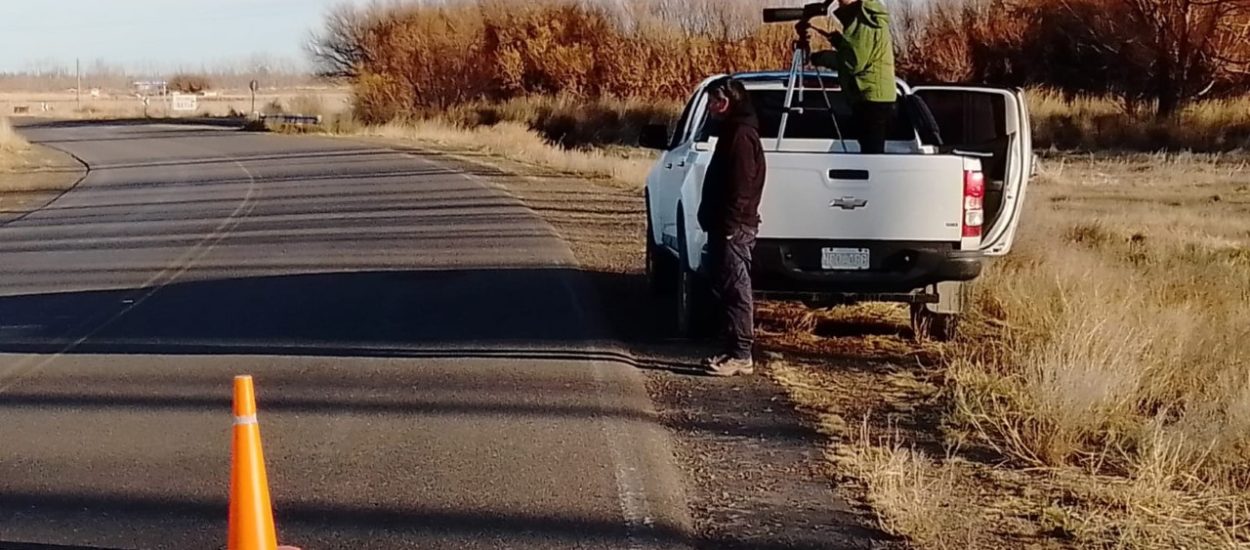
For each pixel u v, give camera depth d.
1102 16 40.94
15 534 5.62
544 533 5.57
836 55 9.69
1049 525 5.66
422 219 19.33
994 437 7.04
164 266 14.63
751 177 8.31
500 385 8.27
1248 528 5.64
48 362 9.25
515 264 14.00
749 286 8.49
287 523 5.70
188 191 27.16
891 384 8.30
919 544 5.43
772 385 8.27
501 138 41.56
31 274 14.28
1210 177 26.64
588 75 52.88
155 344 9.86
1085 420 6.86
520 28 54.69
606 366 8.77
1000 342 9.02
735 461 6.62
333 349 9.51
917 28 45.88
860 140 9.73
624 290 12.20
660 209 11.08
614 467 6.50
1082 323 8.45
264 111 68.75
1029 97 39.78
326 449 6.86
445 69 56.53
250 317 10.99
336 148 42.09
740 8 51.19
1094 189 24.02
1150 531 5.54
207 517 5.84
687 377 8.50
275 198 24.30
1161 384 7.73
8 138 44.97
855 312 10.74
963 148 10.23
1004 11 44.12
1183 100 39.06
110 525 5.74
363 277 13.27
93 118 81.88
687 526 5.65
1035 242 12.28
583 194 23.59
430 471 6.46
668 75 51.38
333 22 61.06
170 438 7.15
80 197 26.80
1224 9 38.25
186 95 91.12
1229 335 8.85
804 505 5.93
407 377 8.52
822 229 8.72
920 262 8.77
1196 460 6.42
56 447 6.99
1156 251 14.08
